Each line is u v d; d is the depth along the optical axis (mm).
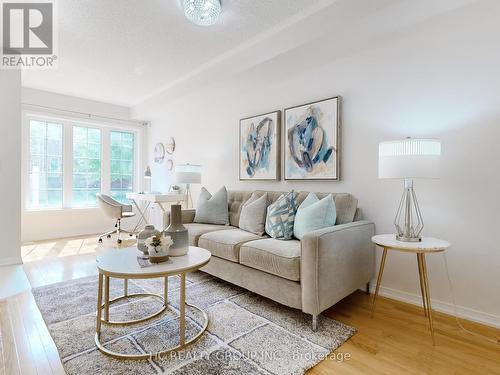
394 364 1528
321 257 1825
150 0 2195
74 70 3578
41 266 3145
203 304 2213
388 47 2438
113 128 5430
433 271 2213
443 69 2166
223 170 4086
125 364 1492
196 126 4559
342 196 2486
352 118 2670
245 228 2869
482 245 2004
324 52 2574
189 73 3656
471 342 1749
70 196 4902
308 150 2951
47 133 4672
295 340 1729
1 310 2080
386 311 2158
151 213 5559
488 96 1982
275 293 2059
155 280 2736
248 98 3699
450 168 2135
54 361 1511
